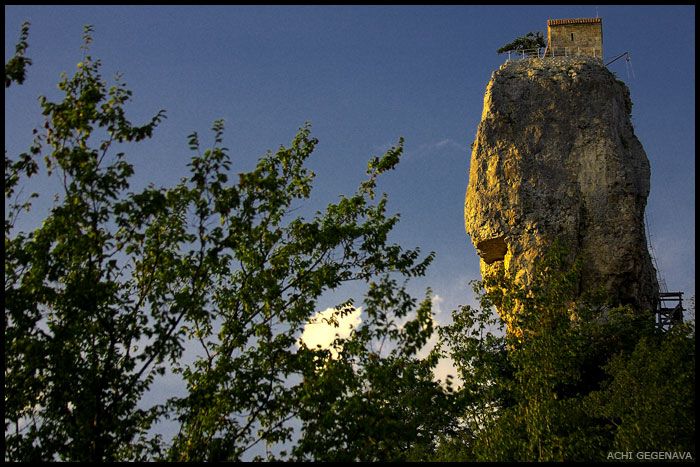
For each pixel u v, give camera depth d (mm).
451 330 33125
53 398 18125
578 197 58875
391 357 19703
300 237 21688
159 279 19672
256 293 20781
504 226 58781
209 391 19109
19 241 18547
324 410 18984
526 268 56938
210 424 18797
